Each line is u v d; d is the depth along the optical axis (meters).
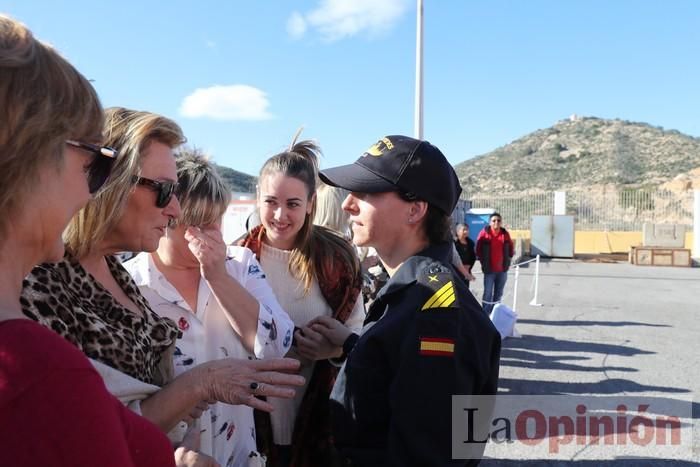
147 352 1.24
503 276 9.56
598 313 10.04
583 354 6.75
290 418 2.18
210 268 1.70
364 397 1.49
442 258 1.61
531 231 24.31
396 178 1.59
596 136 92.81
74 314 1.07
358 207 1.68
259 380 1.33
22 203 0.76
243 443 1.80
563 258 24.00
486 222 18.91
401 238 1.67
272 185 2.23
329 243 2.37
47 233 0.80
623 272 18.36
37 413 0.65
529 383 5.49
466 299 1.50
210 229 1.72
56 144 0.77
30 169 0.75
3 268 0.77
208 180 1.69
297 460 2.11
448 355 1.37
